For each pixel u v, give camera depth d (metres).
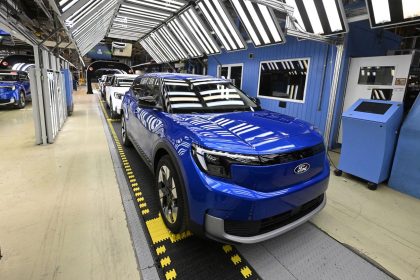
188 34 8.41
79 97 15.30
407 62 4.32
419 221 2.70
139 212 2.64
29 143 5.11
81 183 3.29
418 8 3.18
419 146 3.16
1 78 9.93
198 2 6.66
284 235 2.39
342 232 2.46
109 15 6.80
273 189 1.83
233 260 2.02
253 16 5.80
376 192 3.39
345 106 5.32
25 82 10.78
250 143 1.88
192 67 11.37
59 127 6.17
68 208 2.68
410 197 3.26
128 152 4.64
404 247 2.26
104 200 2.87
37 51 4.68
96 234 2.26
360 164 3.60
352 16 4.29
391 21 3.53
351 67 5.14
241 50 7.85
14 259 1.93
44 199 2.86
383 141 3.28
